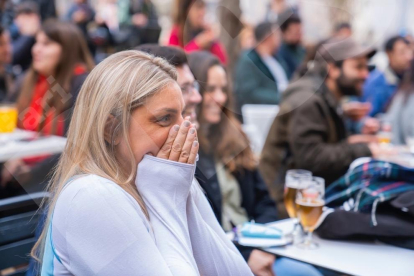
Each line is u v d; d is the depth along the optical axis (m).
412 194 1.35
